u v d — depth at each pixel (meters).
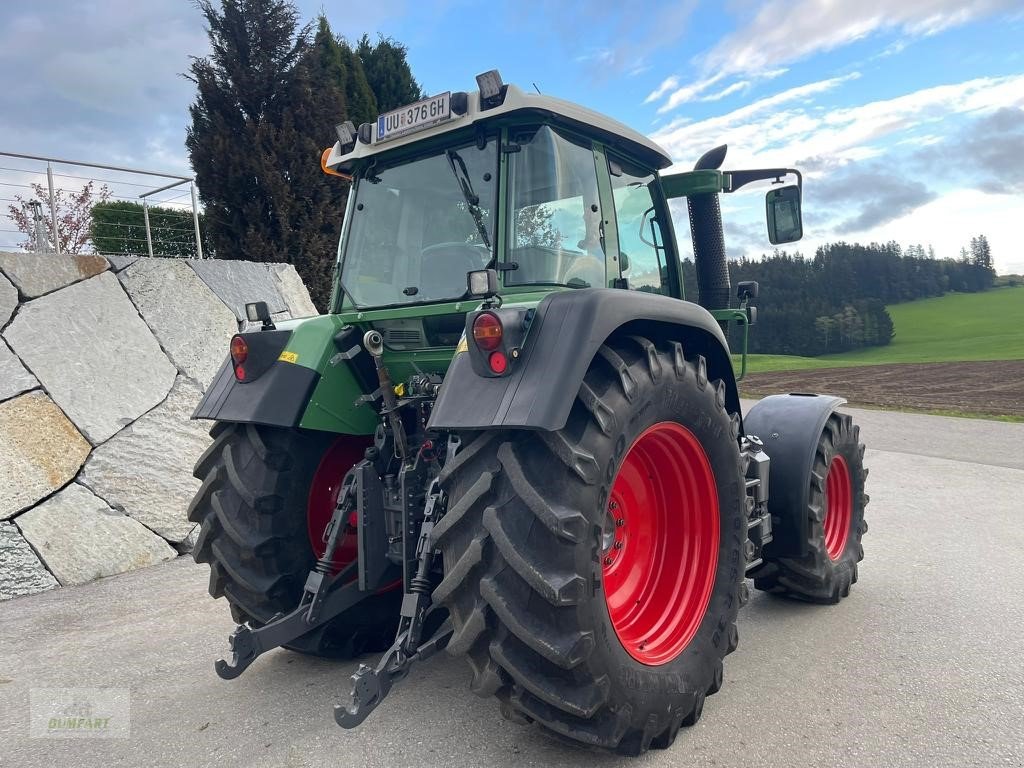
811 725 2.54
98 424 5.13
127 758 2.42
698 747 2.40
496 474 2.09
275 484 2.88
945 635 3.37
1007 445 9.57
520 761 2.32
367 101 15.12
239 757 2.40
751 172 4.07
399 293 3.06
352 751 2.41
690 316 2.65
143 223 10.57
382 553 2.73
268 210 10.18
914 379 20.77
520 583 2.03
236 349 2.94
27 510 4.60
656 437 2.56
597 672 2.06
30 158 6.75
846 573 3.90
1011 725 2.51
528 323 2.18
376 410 3.11
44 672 3.17
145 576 4.69
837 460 4.03
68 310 5.36
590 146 3.05
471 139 2.89
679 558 2.73
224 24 10.58
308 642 3.01
